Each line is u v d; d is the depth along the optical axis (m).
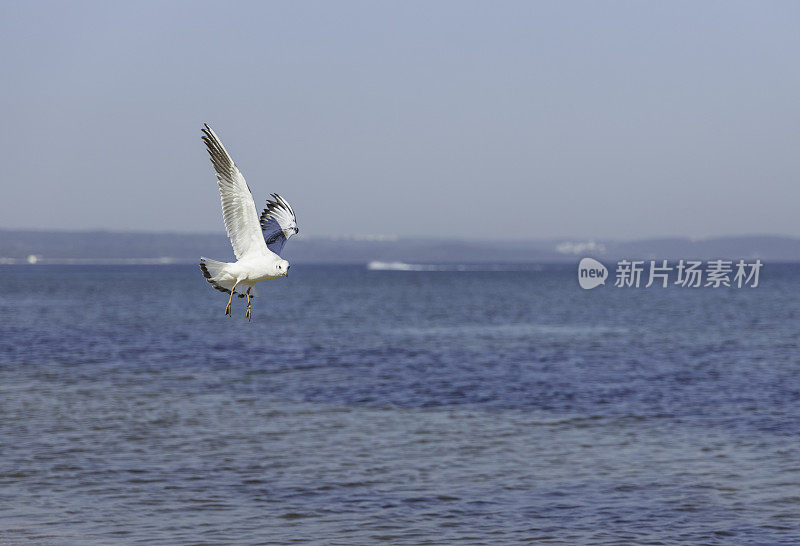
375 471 18.52
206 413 25.59
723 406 27.16
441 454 20.14
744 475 18.08
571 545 13.73
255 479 17.77
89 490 16.78
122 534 14.13
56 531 14.24
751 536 14.16
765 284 172.62
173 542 13.75
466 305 99.19
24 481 17.39
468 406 27.28
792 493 16.66
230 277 10.80
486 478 17.91
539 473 18.36
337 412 26.02
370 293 139.38
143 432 22.52
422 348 47.03
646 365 38.72
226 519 15.02
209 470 18.50
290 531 14.36
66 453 19.94
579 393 30.11
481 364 39.16
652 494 16.64
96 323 66.00
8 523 14.64
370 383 32.66
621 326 64.50
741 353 44.06
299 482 17.52
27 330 58.25
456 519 15.06
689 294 130.75
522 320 71.75
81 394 29.09
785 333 57.03
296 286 179.25
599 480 17.75
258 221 10.93
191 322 68.25
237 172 10.88
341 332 58.75
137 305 95.31
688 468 18.73
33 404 26.78
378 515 15.32
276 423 24.02
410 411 26.25
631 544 13.77
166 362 39.59
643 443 21.38
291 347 47.41
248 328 62.22
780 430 23.00
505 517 15.19
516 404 27.72
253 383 32.50
